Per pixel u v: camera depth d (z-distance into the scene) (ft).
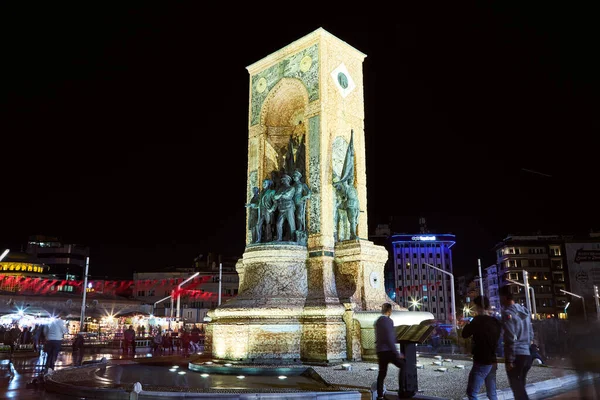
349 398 36.52
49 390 44.65
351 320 57.93
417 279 402.52
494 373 32.17
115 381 45.57
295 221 65.67
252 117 76.38
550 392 40.42
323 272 61.93
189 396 35.65
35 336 102.63
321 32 69.62
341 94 70.85
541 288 318.45
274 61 75.10
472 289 359.25
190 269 309.42
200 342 126.93
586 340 30.37
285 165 71.72
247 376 50.26
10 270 278.46
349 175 66.80
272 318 58.49
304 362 56.29
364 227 68.49
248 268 64.28
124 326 166.30
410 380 35.55
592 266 313.12
